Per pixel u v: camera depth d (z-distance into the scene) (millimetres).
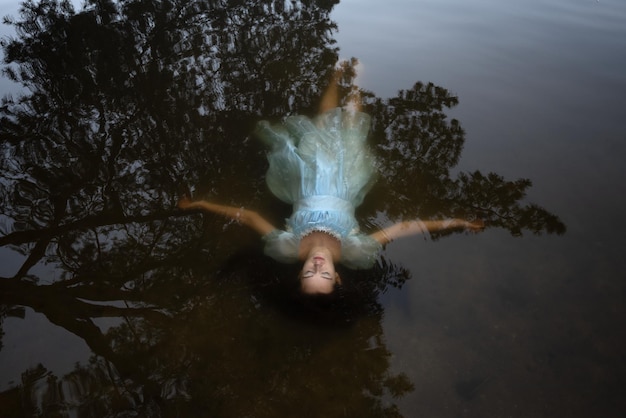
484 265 3434
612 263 3354
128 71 5922
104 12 7629
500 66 6195
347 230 3760
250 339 2996
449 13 8156
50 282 3223
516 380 2707
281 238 3713
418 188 4203
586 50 6590
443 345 2924
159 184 4160
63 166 4270
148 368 2766
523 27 7504
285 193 4199
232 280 3377
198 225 3797
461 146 4656
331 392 2703
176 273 3385
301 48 6633
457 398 2645
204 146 4652
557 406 2566
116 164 4340
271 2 8336
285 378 2779
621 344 2838
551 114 5105
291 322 3115
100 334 2912
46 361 2732
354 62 6285
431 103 5379
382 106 5309
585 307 3078
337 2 8625
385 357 2879
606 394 2600
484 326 3021
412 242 3680
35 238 3541
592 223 3693
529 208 3875
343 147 4516
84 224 3701
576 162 4359
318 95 5484
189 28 7160
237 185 4246
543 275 3320
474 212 3908
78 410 2494
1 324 2916
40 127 4793
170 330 2996
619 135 4703
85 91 5473
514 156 4480
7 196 3896
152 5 7945
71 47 6477
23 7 7840
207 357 2867
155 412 2535
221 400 2641
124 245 3557
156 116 5059
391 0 8883
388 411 2590
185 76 5820
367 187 4242
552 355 2818
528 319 3037
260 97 5434
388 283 3354
